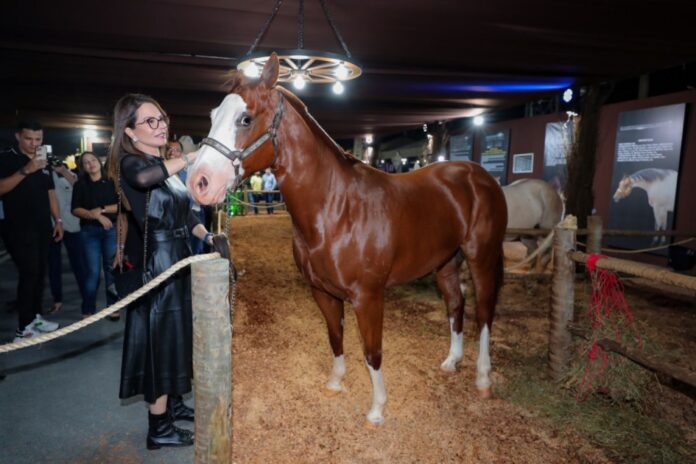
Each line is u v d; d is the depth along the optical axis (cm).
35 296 332
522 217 525
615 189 700
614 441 226
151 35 437
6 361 298
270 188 1545
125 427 228
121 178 187
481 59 526
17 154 302
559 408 254
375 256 216
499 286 289
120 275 196
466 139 1084
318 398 266
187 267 200
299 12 363
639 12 363
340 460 210
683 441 225
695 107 590
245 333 371
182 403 239
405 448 219
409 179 254
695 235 503
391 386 280
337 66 342
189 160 187
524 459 212
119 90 730
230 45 474
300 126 201
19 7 363
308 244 217
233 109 180
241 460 209
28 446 209
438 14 378
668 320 422
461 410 254
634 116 664
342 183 213
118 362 301
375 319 223
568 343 279
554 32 421
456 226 263
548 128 827
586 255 258
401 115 1015
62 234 361
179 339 195
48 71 591
